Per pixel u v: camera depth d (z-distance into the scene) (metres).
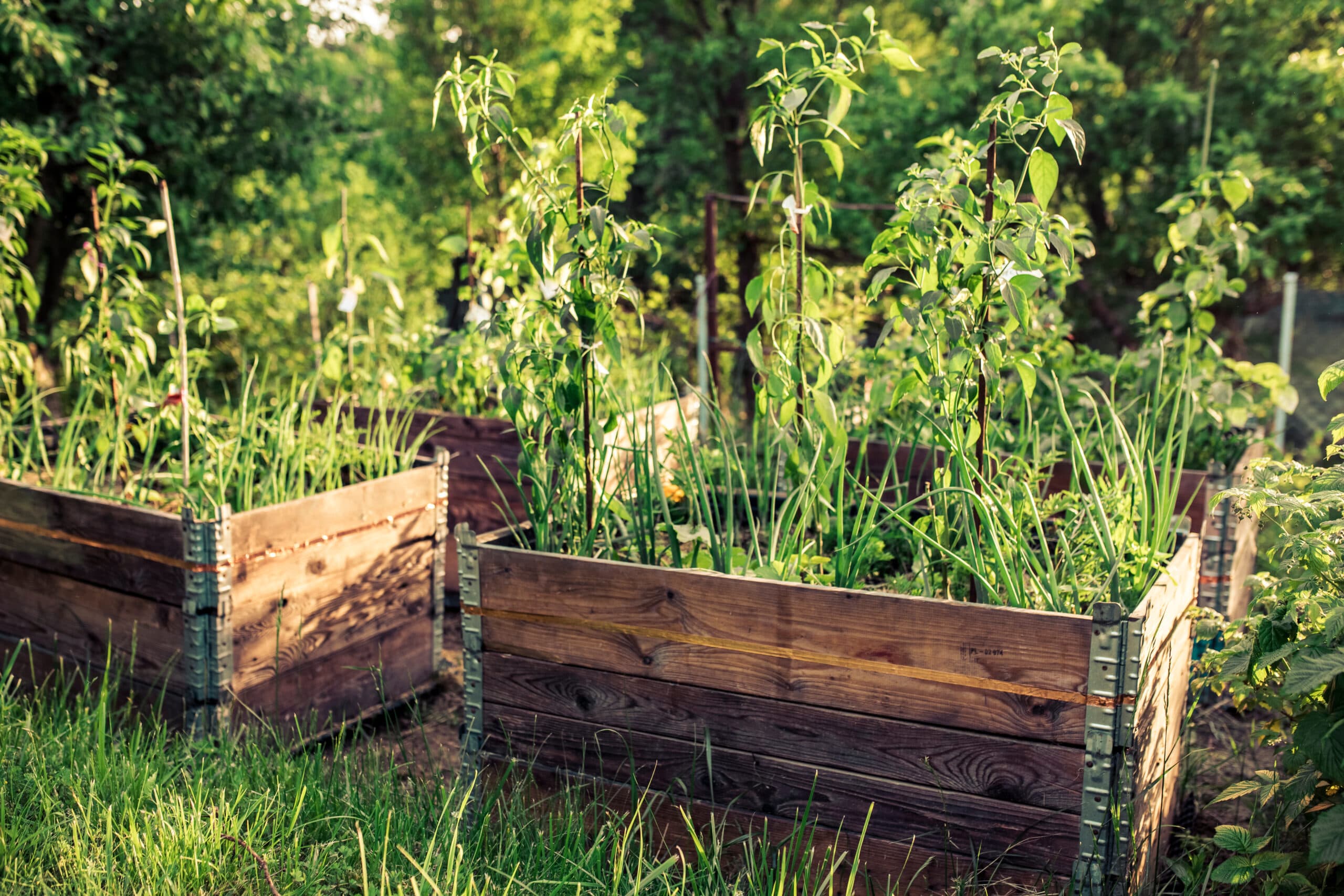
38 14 6.68
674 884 2.31
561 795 2.49
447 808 2.34
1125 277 9.56
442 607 3.72
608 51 11.06
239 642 3.00
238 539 2.96
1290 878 2.05
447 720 3.51
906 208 2.38
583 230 2.54
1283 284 8.42
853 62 2.51
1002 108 2.24
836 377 4.76
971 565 2.30
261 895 2.16
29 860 2.24
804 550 2.57
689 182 12.62
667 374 2.68
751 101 12.80
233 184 8.74
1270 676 2.37
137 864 2.15
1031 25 8.59
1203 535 3.49
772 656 2.22
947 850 2.10
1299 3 8.46
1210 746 3.24
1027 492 2.40
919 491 3.63
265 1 8.24
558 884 2.11
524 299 3.48
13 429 4.04
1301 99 8.51
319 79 9.16
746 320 11.05
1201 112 8.49
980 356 2.29
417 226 11.12
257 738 3.06
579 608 2.42
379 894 2.07
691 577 2.28
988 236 2.24
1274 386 3.96
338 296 10.38
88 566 3.14
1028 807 2.03
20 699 3.31
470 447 4.38
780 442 2.69
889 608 2.09
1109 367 4.53
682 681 2.33
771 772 2.26
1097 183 9.01
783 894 2.20
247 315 9.90
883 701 2.13
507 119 2.63
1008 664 2.00
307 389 4.81
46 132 6.88
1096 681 1.93
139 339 3.75
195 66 7.84
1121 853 1.98
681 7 13.41
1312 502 2.15
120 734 2.83
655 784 2.39
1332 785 2.06
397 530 3.49
